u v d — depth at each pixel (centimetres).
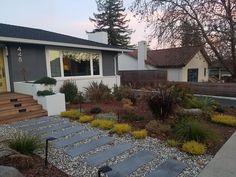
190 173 386
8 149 407
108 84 1438
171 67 2242
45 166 400
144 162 429
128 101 1010
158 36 1465
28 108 858
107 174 380
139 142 542
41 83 941
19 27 1405
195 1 1350
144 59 2266
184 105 868
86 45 1267
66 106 1035
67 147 505
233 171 389
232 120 706
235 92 1339
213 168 401
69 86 1120
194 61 2345
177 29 1438
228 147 505
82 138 570
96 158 445
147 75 1945
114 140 555
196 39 1432
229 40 1365
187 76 2264
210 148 502
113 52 1559
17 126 696
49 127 681
